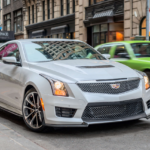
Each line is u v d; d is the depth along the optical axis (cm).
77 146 372
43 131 433
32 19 3584
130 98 426
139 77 454
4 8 4425
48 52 523
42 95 416
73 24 2672
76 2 2566
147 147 364
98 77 419
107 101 409
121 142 387
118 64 502
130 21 1933
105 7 2192
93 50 586
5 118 548
